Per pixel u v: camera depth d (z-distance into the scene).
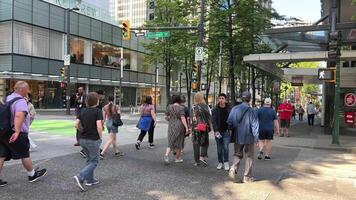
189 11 29.66
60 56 40.91
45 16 38.88
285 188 8.50
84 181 8.05
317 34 22.67
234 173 8.90
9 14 35.56
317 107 53.56
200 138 10.59
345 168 11.18
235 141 8.94
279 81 50.72
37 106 38.69
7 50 35.75
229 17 26.92
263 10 27.59
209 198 7.40
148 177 8.98
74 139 15.72
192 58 40.44
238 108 8.89
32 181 8.08
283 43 27.28
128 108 52.06
